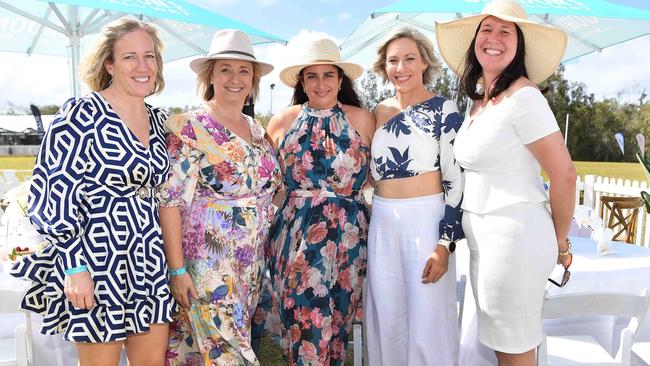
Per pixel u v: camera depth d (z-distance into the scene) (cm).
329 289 284
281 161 291
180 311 257
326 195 284
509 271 220
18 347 244
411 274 272
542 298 224
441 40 266
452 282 279
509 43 221
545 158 212
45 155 200
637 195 601
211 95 277
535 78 249
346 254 287
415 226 270
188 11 536
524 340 224
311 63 278
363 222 294
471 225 236
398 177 272
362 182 292
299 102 311
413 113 271
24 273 207
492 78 229
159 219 231
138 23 224
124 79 218
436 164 268
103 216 207
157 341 229
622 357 246
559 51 235
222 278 248
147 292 217
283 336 303
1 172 663
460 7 470
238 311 253
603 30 564
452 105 268
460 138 239
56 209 196
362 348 358
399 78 273
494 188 224
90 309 207
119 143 209
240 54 260
